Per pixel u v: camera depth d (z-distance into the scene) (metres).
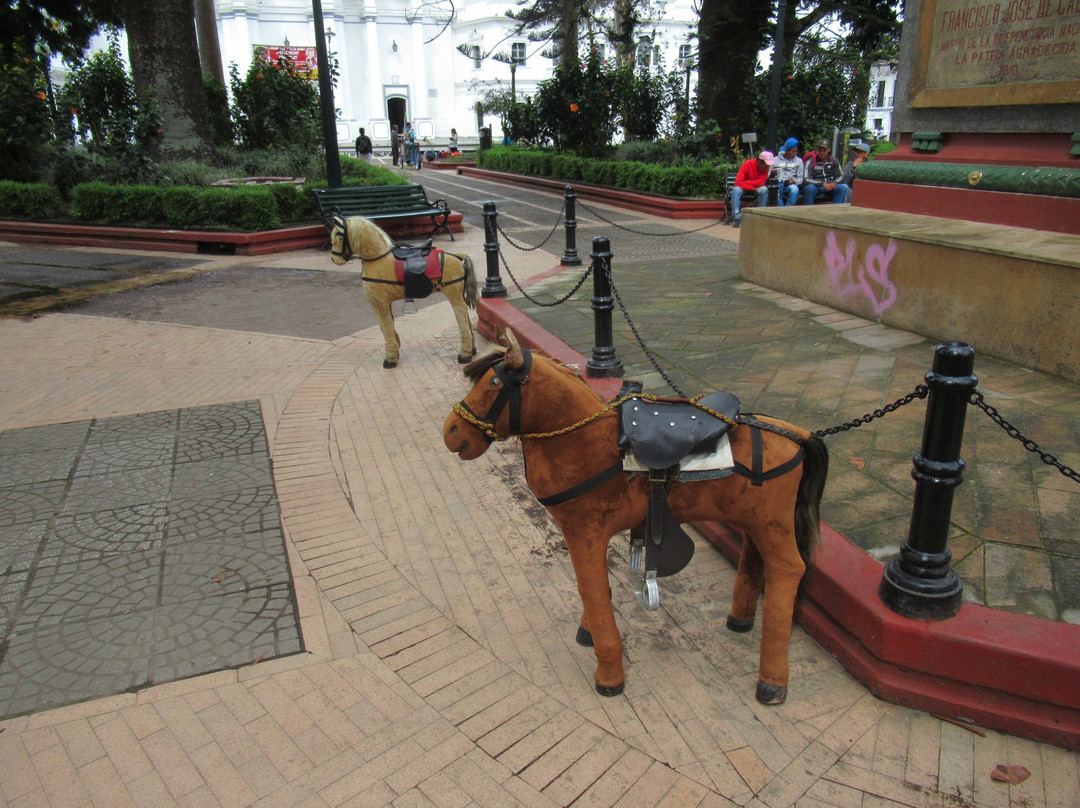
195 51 16.94
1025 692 2.69
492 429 2.68
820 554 3.28
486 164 28.69
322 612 3.63
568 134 21.91
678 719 2.90
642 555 2.88
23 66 17.55
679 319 7.32
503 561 4.03
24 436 5.70
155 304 9.79
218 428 5.83
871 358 5.91
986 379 5.32
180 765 2.76
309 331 8.50
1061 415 4.64
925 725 2.82
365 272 6.89
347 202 14.12
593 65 21.31
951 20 6.94
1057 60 5.93
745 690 3.04
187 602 3.72
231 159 18.86
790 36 18.45
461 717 2.95
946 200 7.14
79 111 17.94
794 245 7.95
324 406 6.26
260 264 12.51
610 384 5.54
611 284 5.64
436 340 8.16
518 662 3.26
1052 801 2.48
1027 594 3.05
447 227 14.89
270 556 4.12
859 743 2.75
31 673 3.25
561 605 3.64
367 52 45.47
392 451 5.40
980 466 4.08
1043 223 6.23
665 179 17.05
